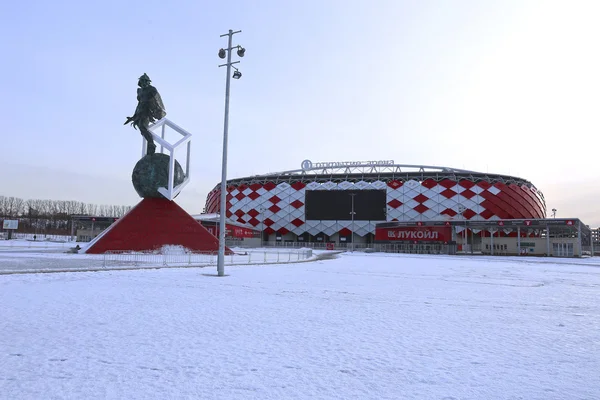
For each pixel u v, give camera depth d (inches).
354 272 1052.5
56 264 994.1
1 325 347.9
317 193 3806.6
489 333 362.6
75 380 223.5
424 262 1659.7
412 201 3585.1
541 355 292.4
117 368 245.3
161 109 1610.5
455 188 3550.7
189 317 402.0
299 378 235.8
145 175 1518.2
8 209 5236.2
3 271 757.3
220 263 856.9
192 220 1562.5
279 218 3873.0
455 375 245.4
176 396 204.5
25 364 248.1
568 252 2524.6
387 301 548.1
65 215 5339.6
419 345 316.2
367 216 3671.3
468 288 727.7
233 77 964.6
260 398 204.8
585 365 269.4
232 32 935.0
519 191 3673.7
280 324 382.0
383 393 214.4
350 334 348.8
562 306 531.5
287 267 1171.3
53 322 362.9
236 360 267.4
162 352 280.7
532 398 210.1
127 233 1476.4
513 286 776.3
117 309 433.1
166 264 1075.3
